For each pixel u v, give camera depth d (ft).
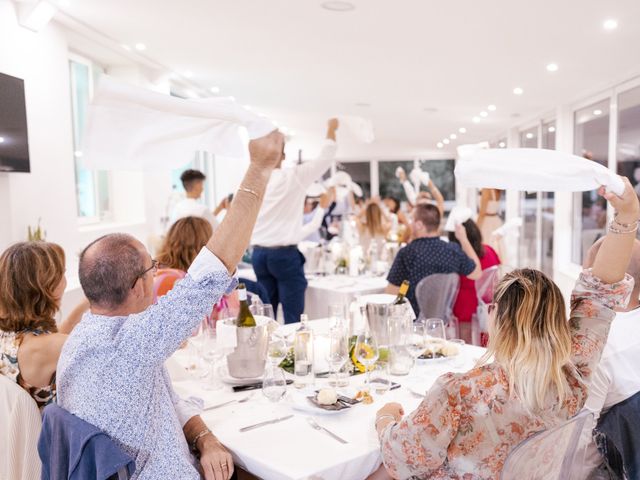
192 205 16.58
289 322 13.42
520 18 11.77
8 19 11.28
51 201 12.91
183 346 8.02
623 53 14.47
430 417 4.51
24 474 5.59
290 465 4.81
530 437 4.23
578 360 4.83
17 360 5.88
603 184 4.46
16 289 5.92
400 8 11.37
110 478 4.27
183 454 4.68
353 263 15.37
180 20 12.73
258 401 6.20
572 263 22.22
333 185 15.93
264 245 13.29
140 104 3.95
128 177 18.08
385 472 5.31
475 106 23.67
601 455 5.98
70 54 15.71
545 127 26.14
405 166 45.68
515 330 4.56
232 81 19.51
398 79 18.47
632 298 6.22
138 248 4.85
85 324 4.69
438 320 7.69
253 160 4.17
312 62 16.43
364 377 7.02
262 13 12.01
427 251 11.20
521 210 30.58
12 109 10.94
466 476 4.57
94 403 4.41
